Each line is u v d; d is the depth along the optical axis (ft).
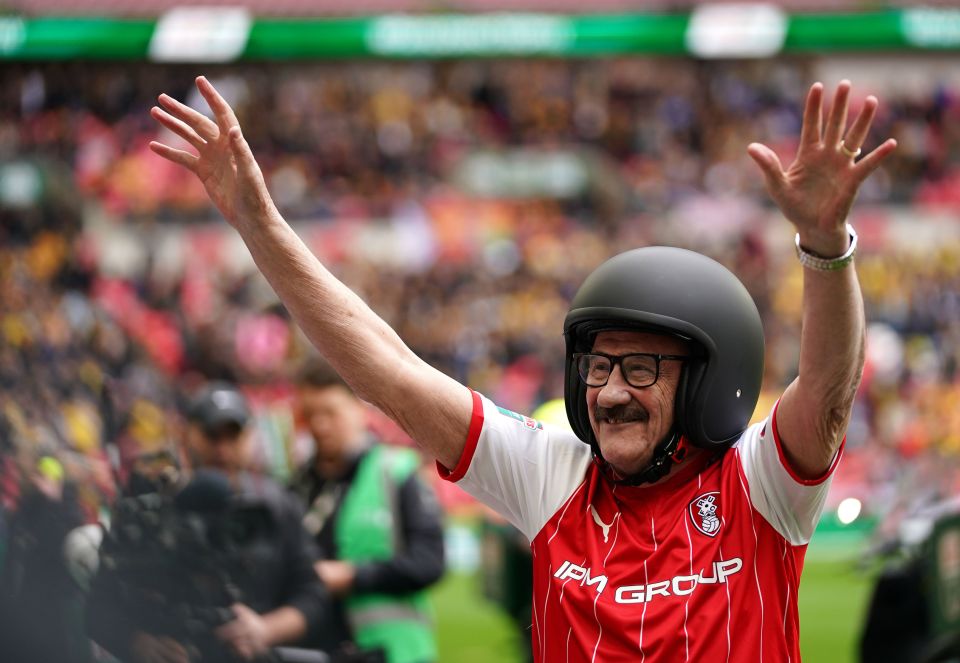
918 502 30.78
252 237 12.74
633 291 12.24
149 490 15.31
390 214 105.40
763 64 128.67
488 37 117.50
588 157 113.39
